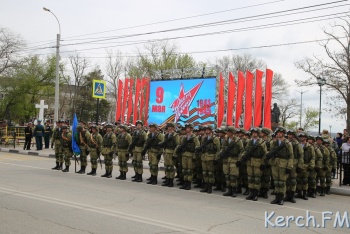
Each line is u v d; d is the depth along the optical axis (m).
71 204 8.28
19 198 8.68
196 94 19.33
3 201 8.29
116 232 6.25
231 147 10.71
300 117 60.78
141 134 12.76
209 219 7.60
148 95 22.64
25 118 49.28
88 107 62.72
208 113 18.72
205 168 11.27
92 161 13.78
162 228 6.64
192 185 12.66
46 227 6.39
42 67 46.81
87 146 13.88
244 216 8.07
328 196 11.96
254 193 10.31
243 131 11.10
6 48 37.66
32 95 47.59
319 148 11.73
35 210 7.57
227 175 10.84
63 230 6.25
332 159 12.16
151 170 12.46
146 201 9.17
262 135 10.56
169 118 20.53
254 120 16.48
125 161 13.08
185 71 20.50
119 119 23.78
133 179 13.21
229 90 18.00
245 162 10.43
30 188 10.14
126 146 12.97
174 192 10.90
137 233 6.25
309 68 34.94
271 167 10.08
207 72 19.80
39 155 21.44
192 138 11.59
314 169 11.46
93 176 13.41
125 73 56.44
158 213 7.89
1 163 16.33
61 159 14.79
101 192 10.06
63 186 10.73
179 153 11.64
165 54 50.69
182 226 6.87
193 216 7.79
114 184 11.71
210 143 11.15
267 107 16.12
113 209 8.01
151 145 12.41
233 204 9.46
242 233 6.65
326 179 12.27
